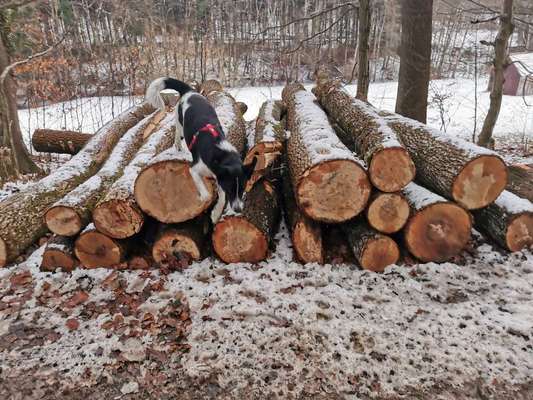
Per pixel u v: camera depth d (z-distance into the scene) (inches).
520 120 504.4
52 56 511.5
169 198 148.3
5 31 306.0
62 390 102.1
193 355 111.6
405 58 300.4
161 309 129.6
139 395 100.5
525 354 110.0
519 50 825.5
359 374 104.7
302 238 151.1
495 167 144.6
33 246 172.7
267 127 199.3
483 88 765.3
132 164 181.0
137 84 605.6
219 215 144.6
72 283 144.9
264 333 118.6
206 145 139.5
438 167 156.8
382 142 145.3
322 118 195.3
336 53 841.5
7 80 273.7
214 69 717.9
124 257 156.8
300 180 143.1
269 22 892.6
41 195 182.5
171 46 660.7
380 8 952.9
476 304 129.9
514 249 155.9
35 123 444.8
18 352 113.6
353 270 150.9
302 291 137.3
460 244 151.3
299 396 99.3
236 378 104.3
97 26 767.7
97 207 146.7
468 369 105.7
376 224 147.9
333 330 119.3
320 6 856.3
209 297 134.7
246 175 141.1
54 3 642.8
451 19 871.7
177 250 154.6
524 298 132.3
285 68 773.9
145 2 680.4
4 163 256.5
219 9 888.9
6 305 133.6
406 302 132.0
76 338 118.4
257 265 152.7
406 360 108.7
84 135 302.7
